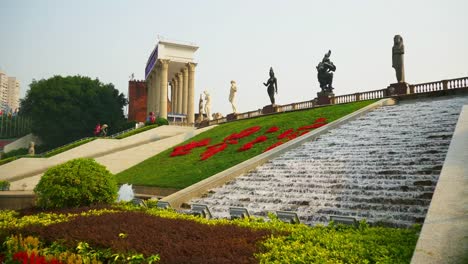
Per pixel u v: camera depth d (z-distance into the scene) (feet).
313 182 53.98
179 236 29.35
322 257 22.56
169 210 47.88
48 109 244.83
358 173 52.54
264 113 140.97
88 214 42.37
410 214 37.81
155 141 144.36
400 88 99.60
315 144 74.08
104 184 51.78
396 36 102.58
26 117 307.58
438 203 25.64
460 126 42.98
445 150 51.47
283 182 57.41
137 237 29.09
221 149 101.60
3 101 458.09
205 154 102.22
